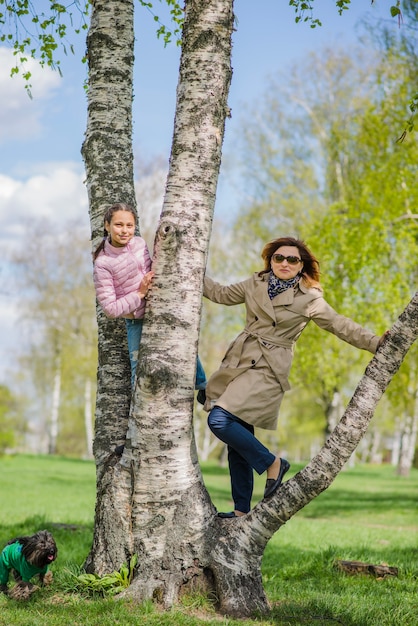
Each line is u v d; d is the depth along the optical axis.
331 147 24.55
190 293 5.31
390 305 16.72
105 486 5.52
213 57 5.42
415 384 20.28
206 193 5.41
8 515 13.98
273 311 5.30
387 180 16.83
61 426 63.47
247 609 5.09
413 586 6.84
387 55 17.64
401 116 16.92
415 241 17.80
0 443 39.69
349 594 6.22
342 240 17.05
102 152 6.32
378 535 12.78
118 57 6.48
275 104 30.08
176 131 5.46
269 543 10.96
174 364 5.24
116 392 5.88
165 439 5.24
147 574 5.19
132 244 5.25
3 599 5.52
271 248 5.53
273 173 29.48
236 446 5.16
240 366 5.33
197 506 5.26
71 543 9.44
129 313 5.30
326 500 21.89
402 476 35.25
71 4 8.66
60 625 4.70
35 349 51.69
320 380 26.39
